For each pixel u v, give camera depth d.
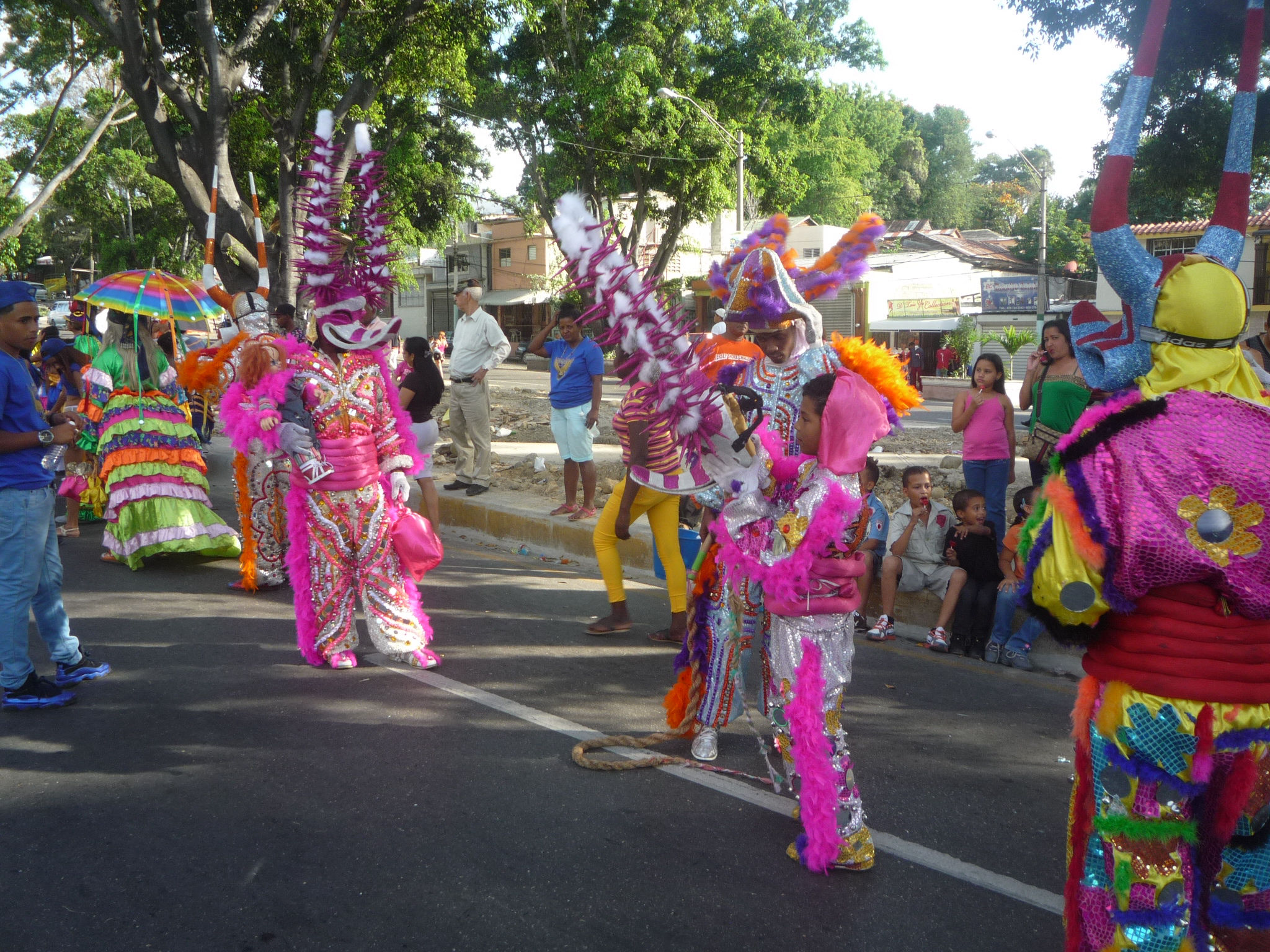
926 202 75.69
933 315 39.44
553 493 9.95
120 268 46.69
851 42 32.34
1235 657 2.28
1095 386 2.65
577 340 8.47
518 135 30.86
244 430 5.20
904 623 6.57
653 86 29.09
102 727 4.54
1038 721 4.98
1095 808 2.51
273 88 18.36
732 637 3.93
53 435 4.62
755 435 3.46
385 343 5.44
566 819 3.74
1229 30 9.41
